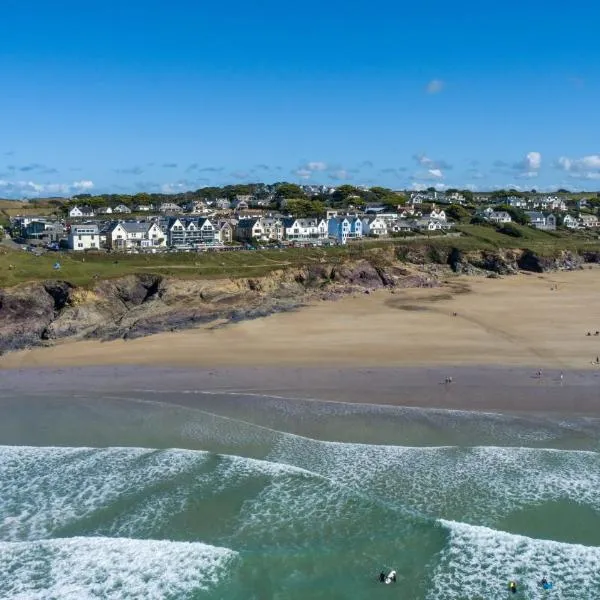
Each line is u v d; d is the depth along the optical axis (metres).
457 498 32.16
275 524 30.02
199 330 69.62
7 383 52.28
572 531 29.30
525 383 49.41
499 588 25.58
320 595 25.39
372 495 32.53
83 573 26.83
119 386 50.75
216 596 25.47
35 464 36.59
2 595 25.55
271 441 39.28
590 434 39.47
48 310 72.12
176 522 30.42
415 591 25.52
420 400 46.16
